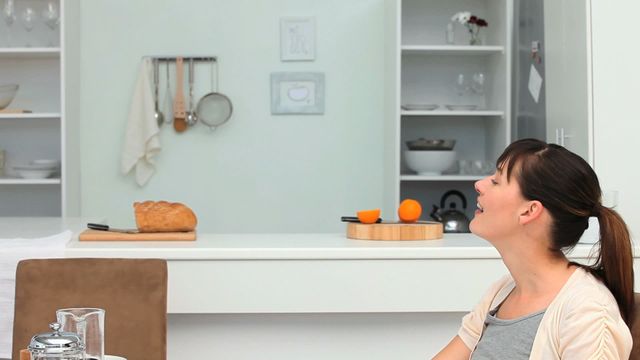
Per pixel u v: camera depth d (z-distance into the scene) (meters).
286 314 2.47
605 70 3.71
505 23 4.63
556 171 1.39
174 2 4.89
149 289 2.07
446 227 4.35
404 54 4.95
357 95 4.95
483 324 1.54
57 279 2.07
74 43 4.73
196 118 4.89
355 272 2.42
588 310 1.31
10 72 4.88
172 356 2.46
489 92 4.92
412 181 5.05
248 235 2.83
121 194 4.92
